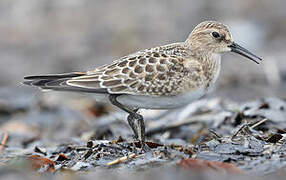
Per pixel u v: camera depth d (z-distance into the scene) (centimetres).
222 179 902
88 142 1108
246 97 1705
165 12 2459
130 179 930
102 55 2242
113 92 1070
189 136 1371
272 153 985
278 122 1238
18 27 2480
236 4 2469
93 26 2452
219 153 998
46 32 2448
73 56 2252
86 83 1077
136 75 1070
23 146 1385
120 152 1055
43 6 2572
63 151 1153
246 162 959
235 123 1288
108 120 1559
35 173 1020
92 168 1002
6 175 1020
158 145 1079
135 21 2423
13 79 2116
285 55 2033
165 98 1090
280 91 1753
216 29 1143
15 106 1841
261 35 2223
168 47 1130
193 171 945
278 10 2397
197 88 1098
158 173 945
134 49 2238
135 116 1079
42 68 2183
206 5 2466
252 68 1967
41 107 1825
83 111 1783
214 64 1144
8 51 2333
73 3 2584
